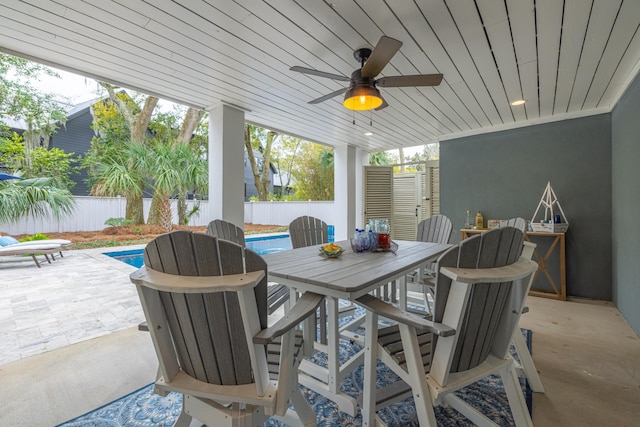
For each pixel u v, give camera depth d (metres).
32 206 6.35
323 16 1.87
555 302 3.33
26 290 3.55
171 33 2.06
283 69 2.58
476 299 1.08
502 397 1.64
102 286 3.72
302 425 1.31
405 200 5.91
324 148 11.82
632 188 2.59
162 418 1.44
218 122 3.44
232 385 1.05
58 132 8.80
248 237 8.45
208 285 0.86
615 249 3.18
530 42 2.10
